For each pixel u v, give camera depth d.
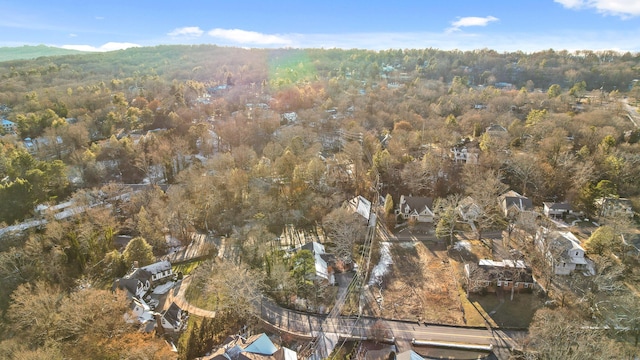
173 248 97.56
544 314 64.62
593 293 72.81
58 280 81.75
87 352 57.91
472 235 99.62
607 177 114.56
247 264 85.19
